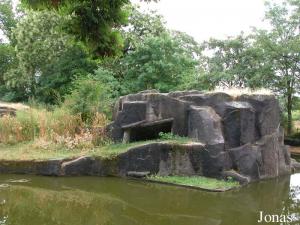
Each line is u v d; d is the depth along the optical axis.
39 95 26.41
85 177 13.00
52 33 23.78
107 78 21.44
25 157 13.52
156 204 10.02
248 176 12.73
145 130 14.51
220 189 11.39
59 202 10.10
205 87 24.61
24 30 24.94
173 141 12.95
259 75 24.17
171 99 14.05
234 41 25.39
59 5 3.38
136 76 22.45
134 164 12.95
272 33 25.33
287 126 26.42
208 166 12.62
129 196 10.77
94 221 8.61
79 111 16.69
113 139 14.77
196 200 10.43
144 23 24.52
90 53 3.92
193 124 13.44
